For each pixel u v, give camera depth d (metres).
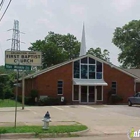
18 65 15.72
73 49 76.12
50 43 68.88
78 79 38.94
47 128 14.59
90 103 39.22
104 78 40.06
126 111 27.75
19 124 16.94
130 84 40.91
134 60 64.25
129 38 63.75
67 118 21.41
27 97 37.50
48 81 38.00
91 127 16.73
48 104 36.66
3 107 31.42
